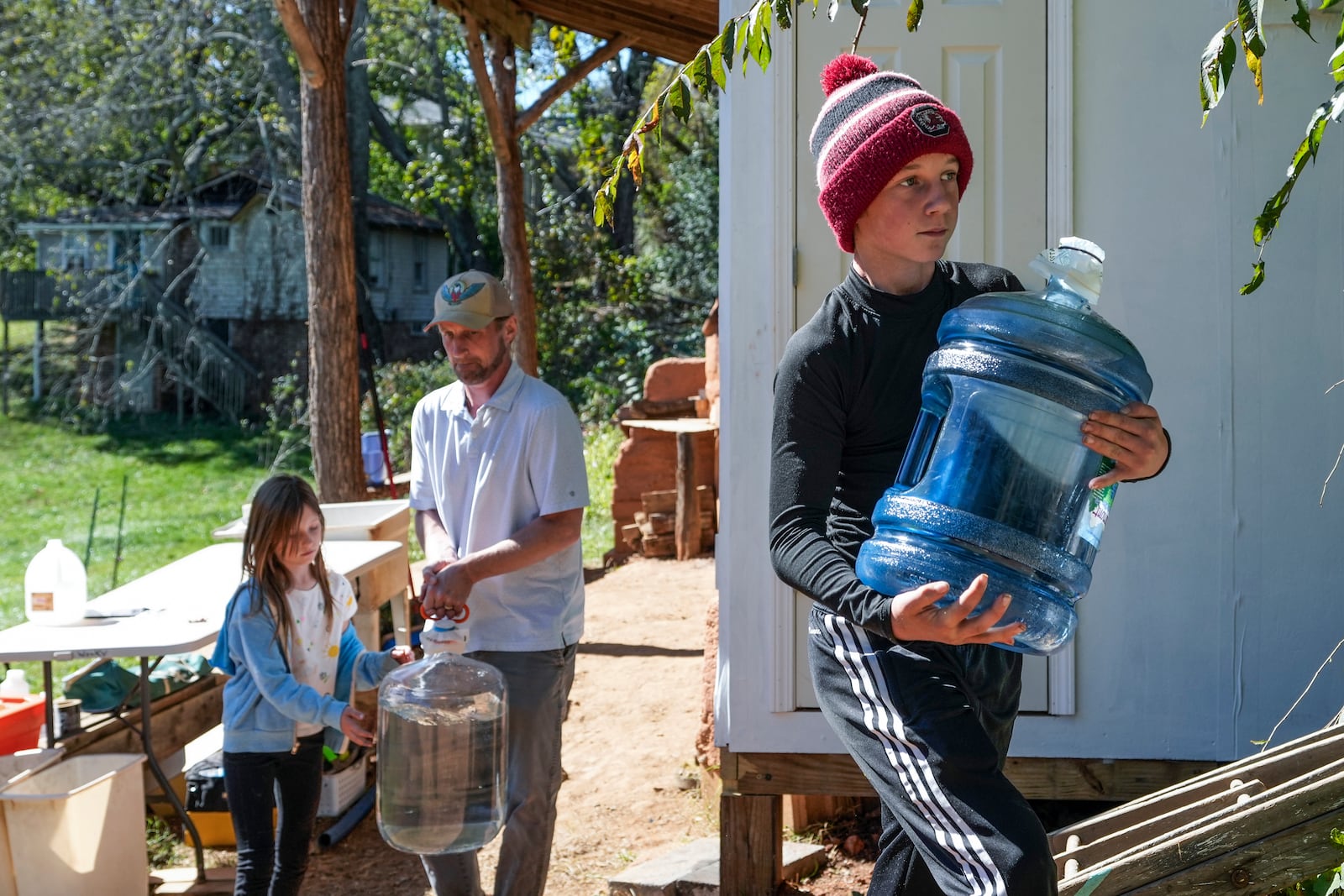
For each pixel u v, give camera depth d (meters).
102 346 30.48
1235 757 4.04
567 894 4.60
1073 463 2.18
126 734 5.28
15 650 4.52
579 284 24.89
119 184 29.23
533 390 3.89
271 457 26.59
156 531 20.56
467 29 10.34
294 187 28.44
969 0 4.02
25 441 27.94
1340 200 3.96
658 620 8.94
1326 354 3.98
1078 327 2.16
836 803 4.92
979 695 2.28
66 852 4.38
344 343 8.47
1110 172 4.01
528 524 3.85
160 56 27.31
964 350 2.17
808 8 4.04
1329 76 3.95
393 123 31.80
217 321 30.23
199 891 4.89
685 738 6.27
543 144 27.92
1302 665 4.01
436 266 33.72
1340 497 3.99
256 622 3.89
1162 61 3.99
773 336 4.08
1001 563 2.08
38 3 26.70
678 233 25.80
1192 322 4.02
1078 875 2.50
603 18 9.80
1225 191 3.99
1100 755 4.09
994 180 4.04
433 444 4.02
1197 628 4.04
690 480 10.99
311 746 4.06
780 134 4.06
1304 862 2.38
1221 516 4.03
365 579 6.44
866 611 2.00
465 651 3.83
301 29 8.05
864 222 2.29
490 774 3.69
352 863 5.09
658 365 11.90
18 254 31.05
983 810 2.08
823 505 2.25
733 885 4.20
